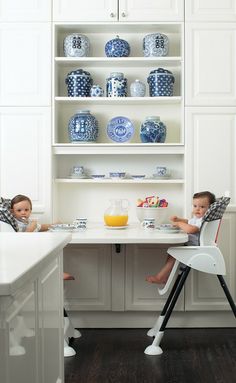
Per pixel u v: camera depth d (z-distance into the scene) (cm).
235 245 368
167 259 355
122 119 389
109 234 313
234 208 365
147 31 392
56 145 368
